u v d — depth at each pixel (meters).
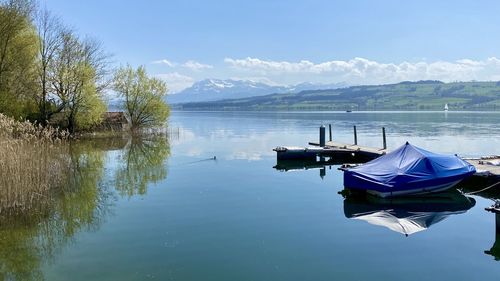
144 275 9.42
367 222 13.52
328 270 9.66
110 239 11.83
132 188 18.78
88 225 13.16
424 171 17.06
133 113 50.09
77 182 20.11
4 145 15.56
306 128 65.44
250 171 23.77
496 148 34.38
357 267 9.81
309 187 19.22
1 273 9.59
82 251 10.90
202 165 25.98
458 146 35.88
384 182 16.58
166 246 11.23
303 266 9.90
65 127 42.03
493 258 10.37
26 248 11.18
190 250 10.94
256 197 17.03
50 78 40.50
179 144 39.59
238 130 61.44
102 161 27.56
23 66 35.62
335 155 29.17
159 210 14.90
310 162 28.08
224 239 11.78
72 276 9.38
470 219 14.03
